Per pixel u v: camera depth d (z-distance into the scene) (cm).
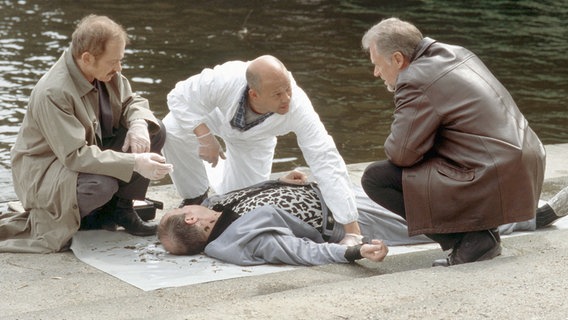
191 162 879
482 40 2145
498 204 695
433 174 712
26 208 787
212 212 771
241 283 667
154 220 877
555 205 816
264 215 757
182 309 598
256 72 769
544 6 2642
